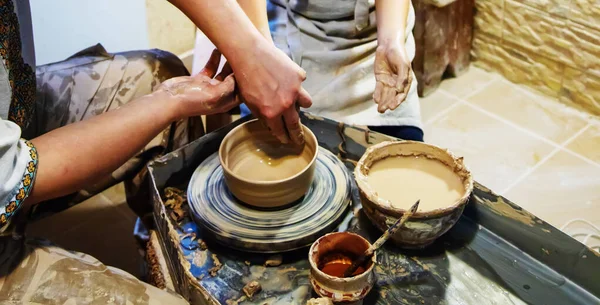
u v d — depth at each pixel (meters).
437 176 1.17
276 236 1.10
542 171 1.97
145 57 1.47
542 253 1.09
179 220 1.20
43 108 1.36
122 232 1.80
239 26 1.13
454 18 2.19
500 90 2.30
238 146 1.25
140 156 1.42
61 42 2.01
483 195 1.13
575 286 1.06
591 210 1.83
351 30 1.46
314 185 1.21
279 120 1.17
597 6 1.94
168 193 1.25
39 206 1.41
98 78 1.42
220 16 1.12
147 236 1.51
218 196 1.19
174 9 2.25
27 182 0.90
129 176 1.46
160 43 2.30
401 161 1.20
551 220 1.81
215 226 1.13
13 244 0.97
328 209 1.16
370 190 1.09
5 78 0.94
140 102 1.07
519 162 2.00
